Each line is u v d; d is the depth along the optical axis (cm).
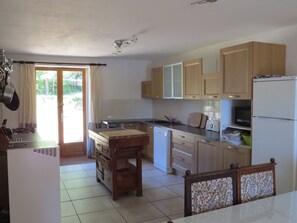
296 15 294
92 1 248
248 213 168
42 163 259
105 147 401
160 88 586
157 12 282
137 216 330
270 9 274
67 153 645
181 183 449
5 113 549
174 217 327
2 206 297
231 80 357
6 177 296
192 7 266
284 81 287
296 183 284
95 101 627
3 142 291
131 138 379
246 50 331
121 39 416
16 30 354
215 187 181
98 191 415
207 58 487
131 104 675
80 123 653
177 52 551
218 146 381
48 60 587
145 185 440
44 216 262
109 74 650
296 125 280
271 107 301
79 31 363
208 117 489
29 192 256
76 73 641
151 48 503
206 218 161
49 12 279
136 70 678
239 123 374
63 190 419
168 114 625
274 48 337
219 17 301
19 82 561
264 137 311
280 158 294
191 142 442
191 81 473
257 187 197
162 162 518
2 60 300
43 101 614
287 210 172
